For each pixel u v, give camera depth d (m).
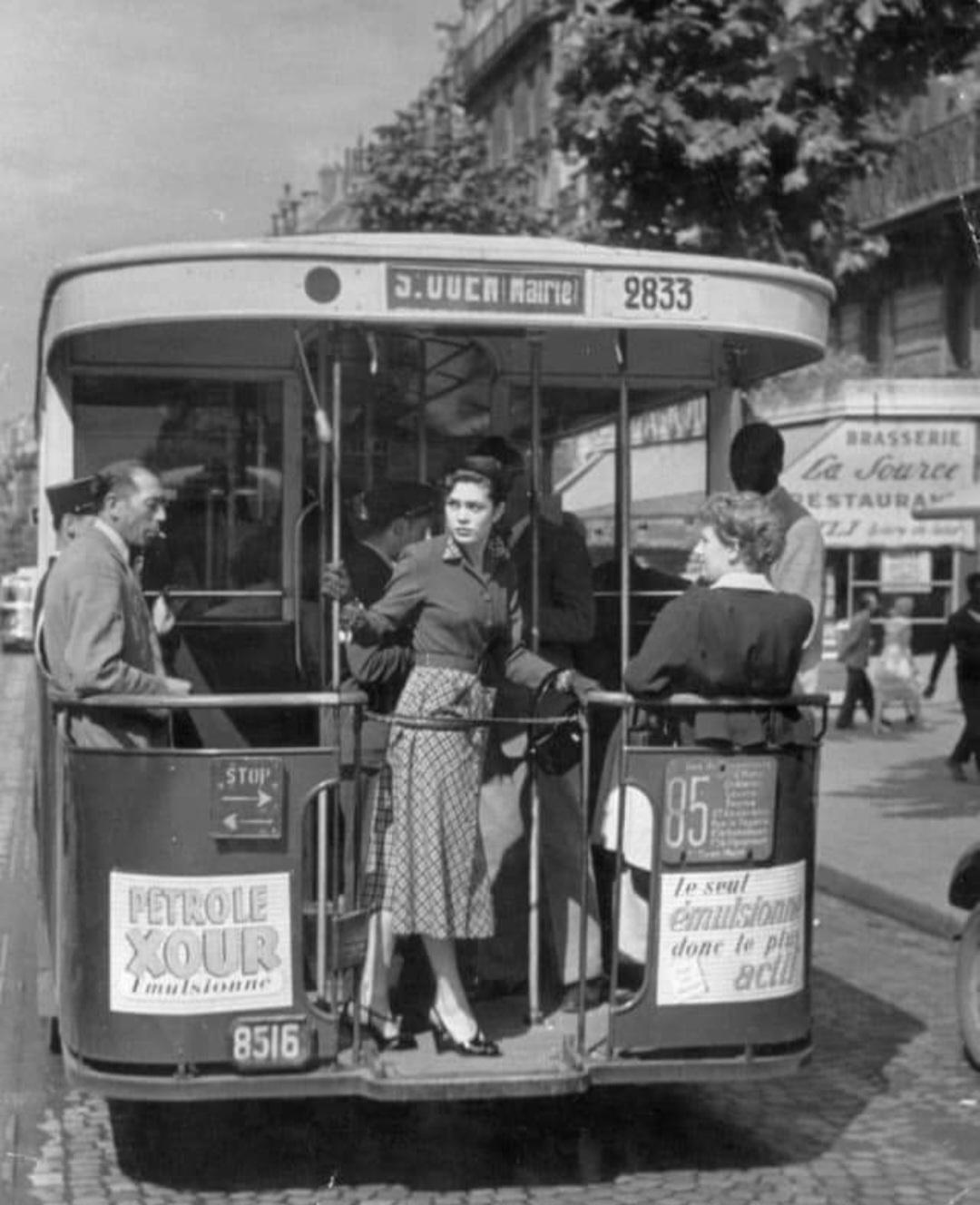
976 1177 6.46
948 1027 8.66
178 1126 6.98
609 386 7.93
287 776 5.82
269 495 7.89
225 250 6.17
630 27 17.00
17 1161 6.59
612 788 6.26
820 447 25.50
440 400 7.49
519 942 6.78
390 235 6.68
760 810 6.15
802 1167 6.56
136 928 5.82
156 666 6.63
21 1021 8.53
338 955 5.88
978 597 17.42
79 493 7.33
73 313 6.47
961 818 15.32
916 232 28.28
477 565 6.25
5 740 22.59
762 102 16.78
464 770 6.17
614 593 7.87
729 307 6.47
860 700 23.55
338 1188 6.32
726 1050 6.17
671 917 6.09
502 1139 6.85
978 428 25.62
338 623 6.38
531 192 31.31
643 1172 6.49
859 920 11.59
